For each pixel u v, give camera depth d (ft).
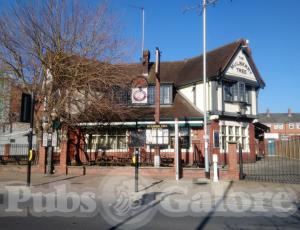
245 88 93.50
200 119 81.41
